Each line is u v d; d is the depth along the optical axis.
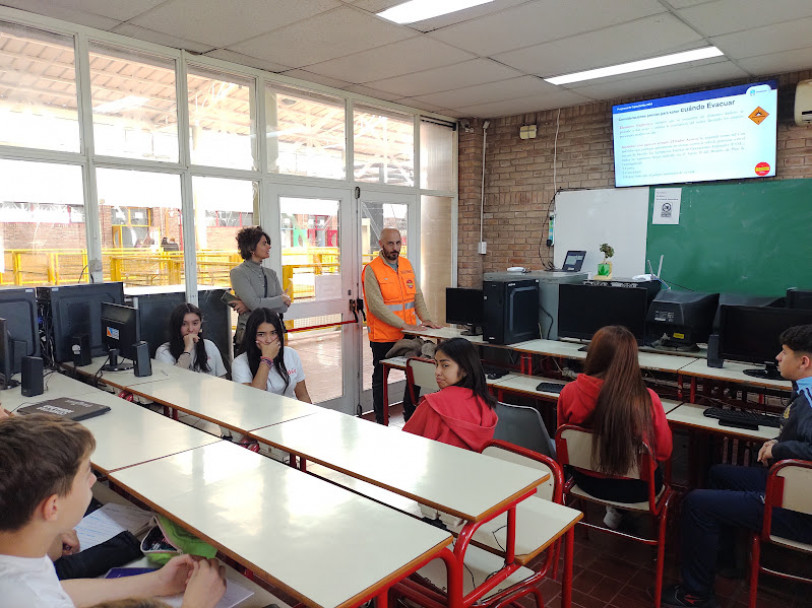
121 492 2.48
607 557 2.82
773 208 4.62
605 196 5.41
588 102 5.40
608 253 4.93
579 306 3.88
